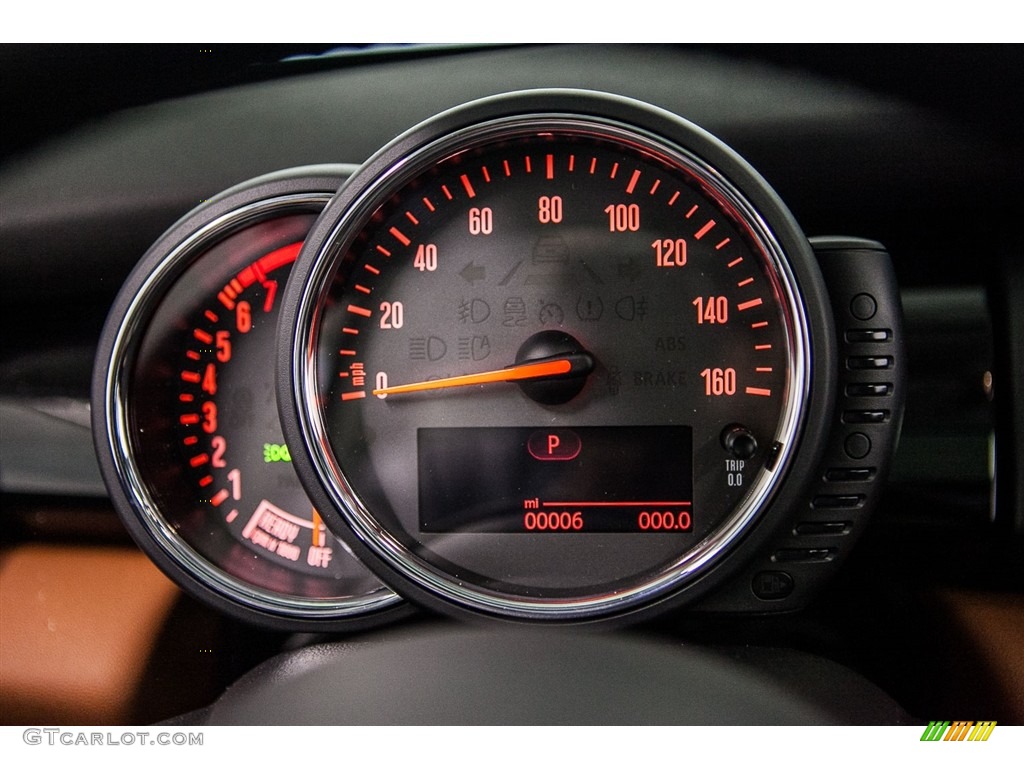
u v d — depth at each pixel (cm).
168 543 149
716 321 140
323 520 141
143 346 155
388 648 137
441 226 143
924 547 150
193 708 127
